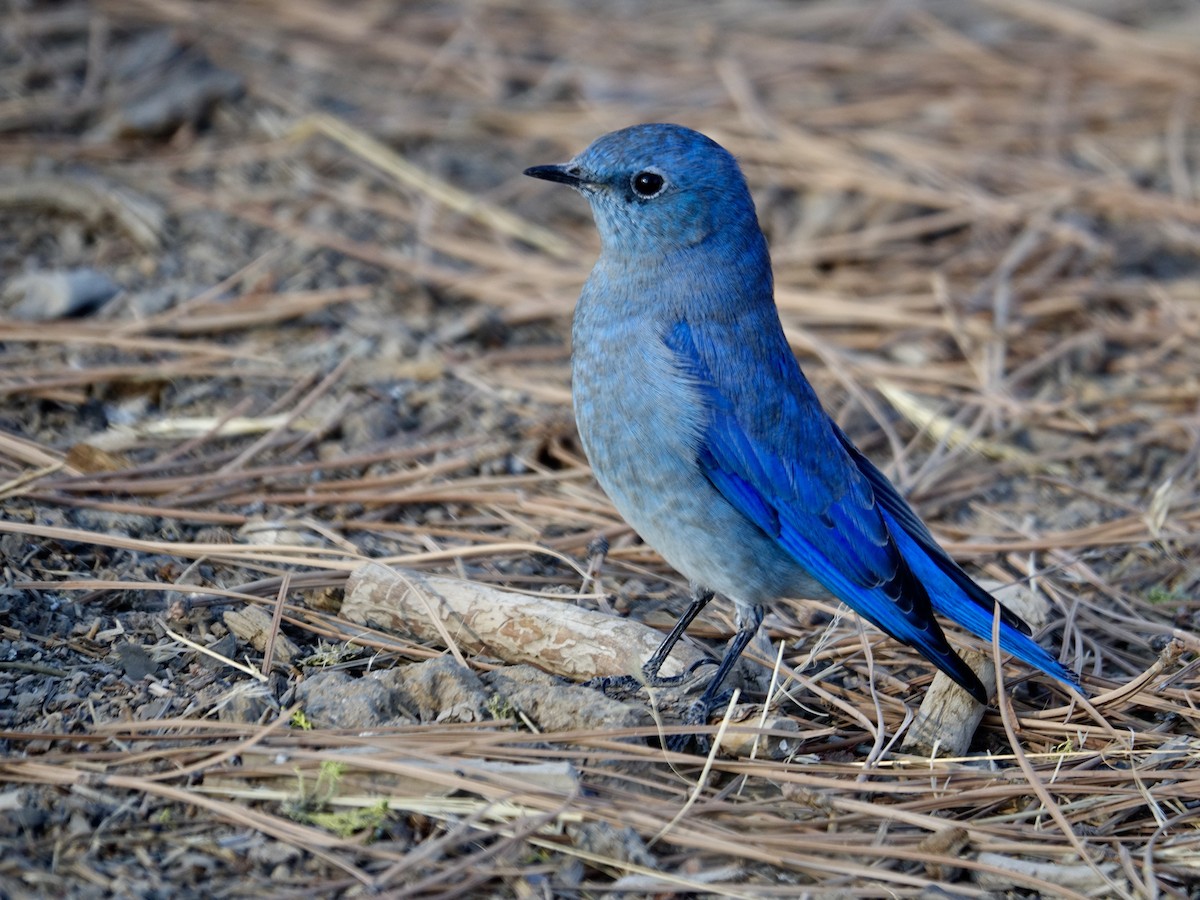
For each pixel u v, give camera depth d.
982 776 8.70
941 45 19.80
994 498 12.38
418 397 12.91
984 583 10.84
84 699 8.75
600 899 7.59
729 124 17.52
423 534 11.09
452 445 12.22
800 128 17.66
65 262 14.39
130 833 7.73
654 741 8.91
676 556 9.66
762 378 9.54
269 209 15.62
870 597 9.45
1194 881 7.98
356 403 12.69
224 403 12.54
